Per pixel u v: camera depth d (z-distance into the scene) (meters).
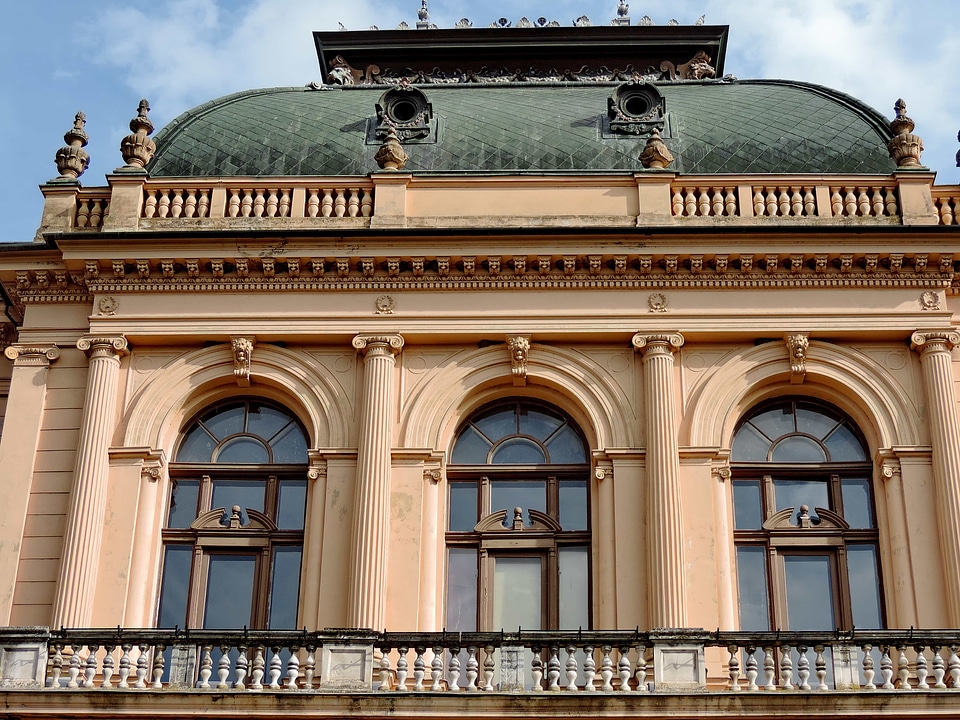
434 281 31.72
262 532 30.42
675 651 26.55
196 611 29.78
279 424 31.48
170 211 32.66
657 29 39.50
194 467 30.98
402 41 39.72
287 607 29.83
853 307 31.39
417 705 26.12
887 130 34.28
